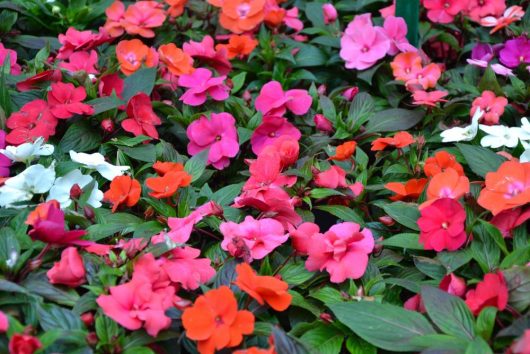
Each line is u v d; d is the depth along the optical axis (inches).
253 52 61.5
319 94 56.6
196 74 55.2
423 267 45.1
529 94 55.4
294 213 46.2
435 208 44.5
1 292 41.4
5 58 56.6
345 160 51.9
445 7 61.5
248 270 41.6
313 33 63.2
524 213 44.6
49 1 63.5
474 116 50.6
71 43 57.4
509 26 61.7
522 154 48.1
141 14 60.9
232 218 47.4
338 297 43.7
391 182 49.9
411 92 56.4
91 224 45.8
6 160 48.9
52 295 41.8
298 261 45.4
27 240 44.1
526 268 42.0
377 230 48.1
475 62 57.4
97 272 42.5
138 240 43.9
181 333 41.3
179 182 47.2
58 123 53.0
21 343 38.3
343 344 44.2
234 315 40.2
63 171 48.2
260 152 52.1
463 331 40.9
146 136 52.2
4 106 52.5
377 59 58.5
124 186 47.3
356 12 66.7
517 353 38.3
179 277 42.6
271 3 63.3
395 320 41.6
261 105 54.4
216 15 64.6
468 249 44.7
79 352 39.7
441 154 48.7
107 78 54.2
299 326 42.9
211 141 52.4
